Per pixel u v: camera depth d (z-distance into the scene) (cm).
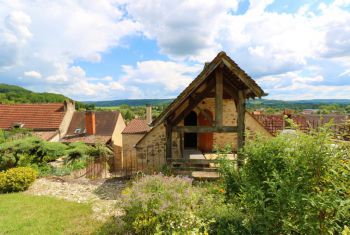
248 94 870
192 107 836
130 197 495
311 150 322
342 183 305
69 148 1435
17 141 1201
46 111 2408
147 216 455
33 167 1130
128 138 2045
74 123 2439
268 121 1592
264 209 334
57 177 1035
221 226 407
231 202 466
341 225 323
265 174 367
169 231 428
